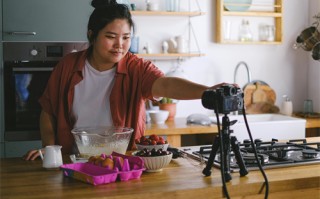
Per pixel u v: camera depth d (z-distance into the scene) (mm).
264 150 2139
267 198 1682
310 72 4543
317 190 1785
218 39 4246
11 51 3398
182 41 4086
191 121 3812
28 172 1868
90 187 1628
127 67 2273
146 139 2090
